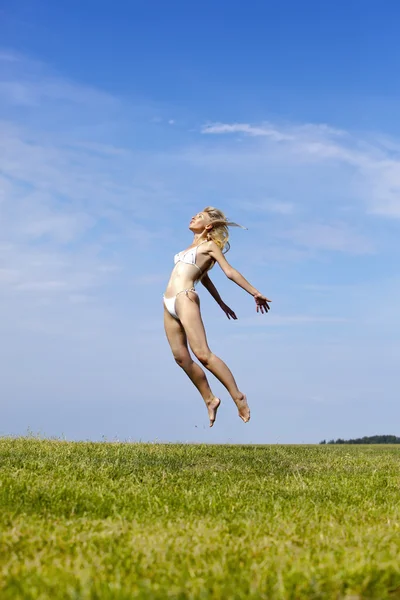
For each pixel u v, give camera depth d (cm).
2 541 473
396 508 657
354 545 488
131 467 913
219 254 809
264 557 448
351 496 733
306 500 692
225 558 440
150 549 460
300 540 500
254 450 1258
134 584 382
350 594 370
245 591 373
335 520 590
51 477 790
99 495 664
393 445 1955
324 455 1231
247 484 798
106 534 502
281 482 845
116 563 427
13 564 416
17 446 1162
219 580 391
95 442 1314
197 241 830
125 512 595
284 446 1481
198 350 784
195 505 642
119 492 706
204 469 947
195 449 1224
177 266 818
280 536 514
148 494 688
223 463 1021
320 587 377
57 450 1106
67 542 479
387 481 866
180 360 816
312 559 440
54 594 360
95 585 372
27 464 883
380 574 398
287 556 447
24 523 532
